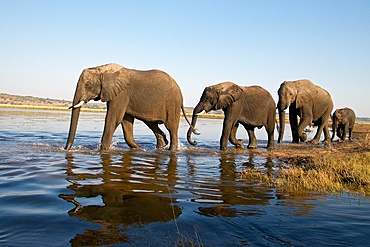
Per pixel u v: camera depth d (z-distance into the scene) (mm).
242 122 18594
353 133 38594
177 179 8977
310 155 14281
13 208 5887
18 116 47250
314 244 4738
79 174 8961
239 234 5066
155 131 17125
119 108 15133
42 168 9562
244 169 11195
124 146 16906
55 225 5152
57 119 43594
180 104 16562
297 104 22406
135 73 15695
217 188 8133
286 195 7672
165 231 5086
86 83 14781
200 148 17609
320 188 8438
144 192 7344
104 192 7168
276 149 18484
